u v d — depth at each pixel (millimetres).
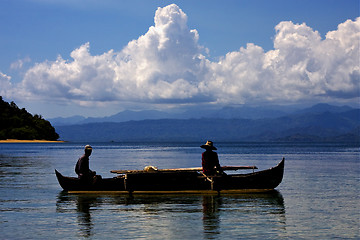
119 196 35312
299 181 46969
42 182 46062
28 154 135125
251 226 23562
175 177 36406
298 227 23328
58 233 22031
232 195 35688
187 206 30219
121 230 22656
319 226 23578
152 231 22422
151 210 28641
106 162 90500
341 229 22844
